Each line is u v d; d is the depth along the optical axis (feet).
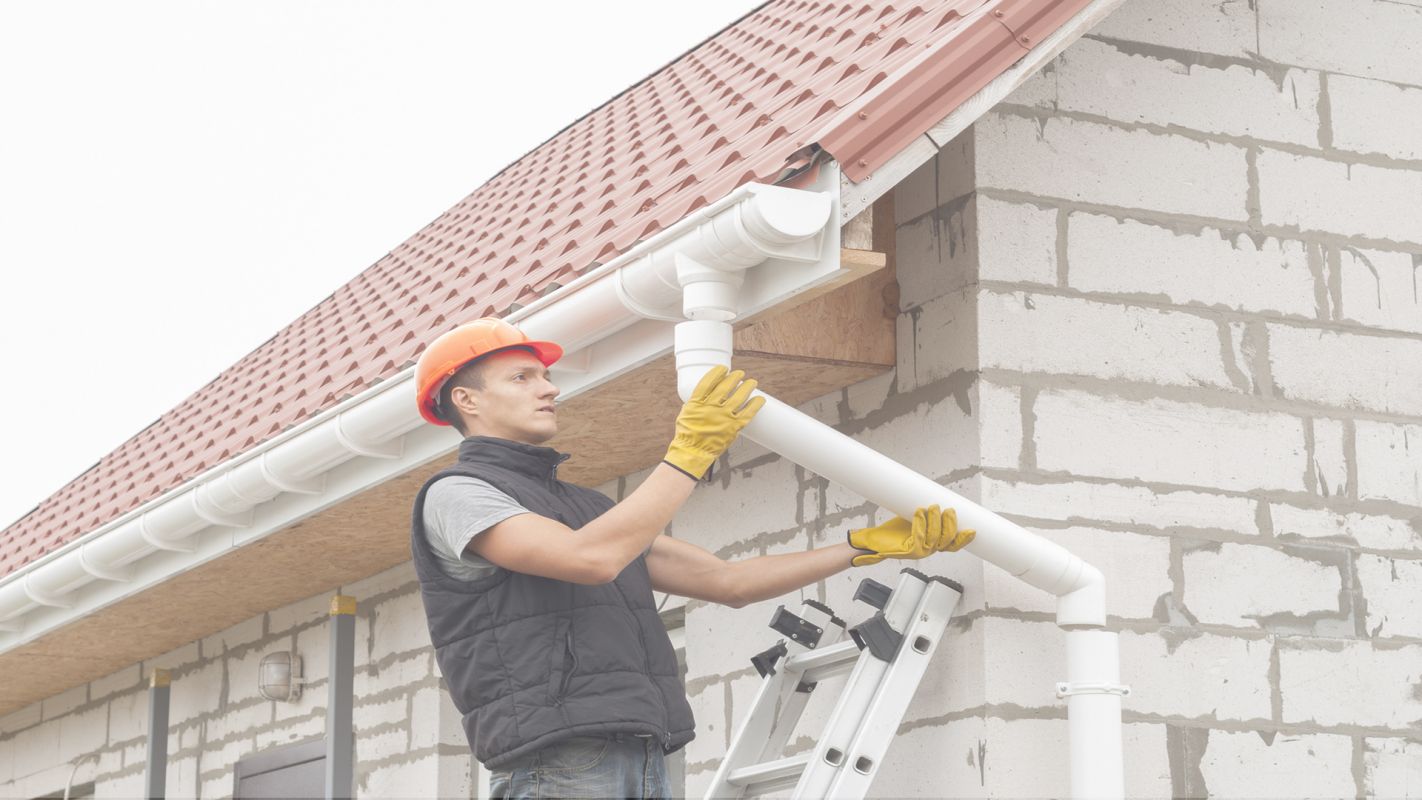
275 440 19.98
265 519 21.86
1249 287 18.43
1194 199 18.38
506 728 11.94
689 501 20.77
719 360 14.48
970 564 16.55
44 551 29.71
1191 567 17.39
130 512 23.13
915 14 18.66
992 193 17.31
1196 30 18.88
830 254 14.05
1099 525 17.04
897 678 15.79
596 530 11.88
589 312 15.58
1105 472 17.20
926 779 16.76
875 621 15.97
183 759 30.94
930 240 17.71
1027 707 16.22
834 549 14.84
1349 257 19.02
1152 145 18.29
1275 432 18.15
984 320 16.97
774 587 14.65
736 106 20.71
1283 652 17.60
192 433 29.91
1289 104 19.16
